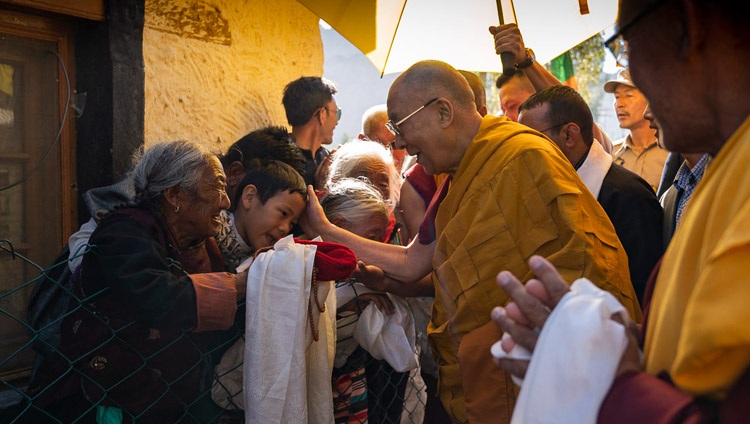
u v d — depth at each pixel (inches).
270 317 73.9
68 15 121.1
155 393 74.0
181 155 76.0
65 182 128.6
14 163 122.3
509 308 42.9
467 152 85.9
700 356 32.0
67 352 73.5
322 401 80.1
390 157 116.5
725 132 38.1
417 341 101.9
